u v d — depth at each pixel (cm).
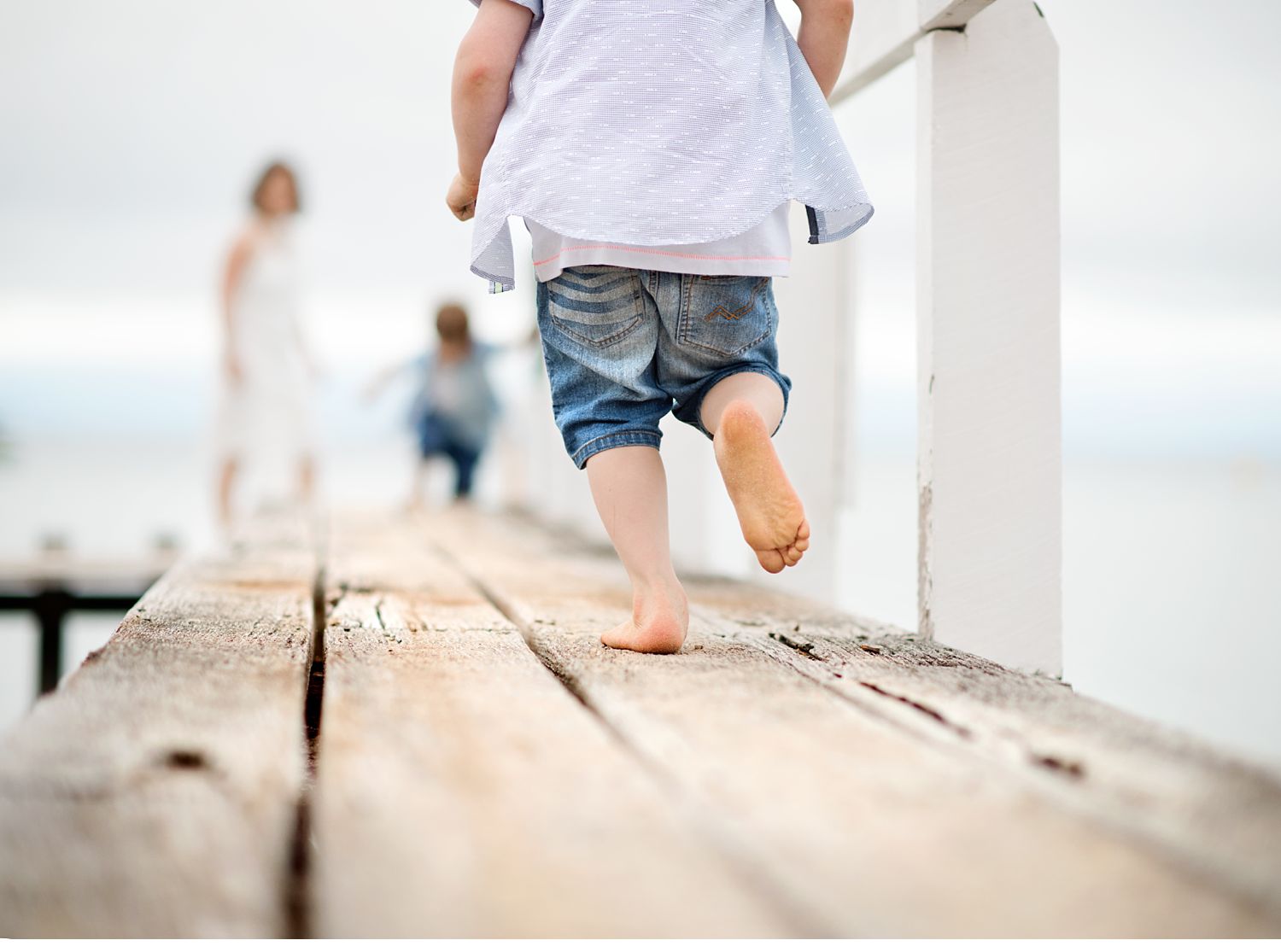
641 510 174
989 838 91
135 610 205
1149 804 99
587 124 159
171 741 115
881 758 113
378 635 186
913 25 203
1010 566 204
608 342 170
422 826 94
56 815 94
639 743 119
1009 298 203
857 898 80
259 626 188
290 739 116
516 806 99
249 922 76
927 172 202
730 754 115
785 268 165
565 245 164
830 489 314
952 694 142
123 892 80
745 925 78
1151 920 77
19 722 121
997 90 203
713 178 157
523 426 735
